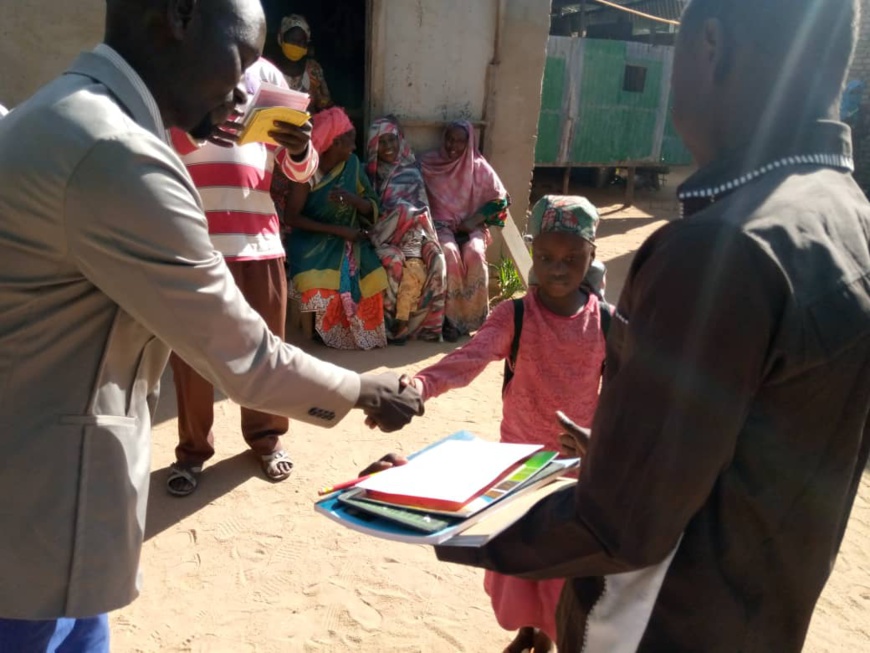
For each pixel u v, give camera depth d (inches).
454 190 236.4
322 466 147.4
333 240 210.2
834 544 45.9
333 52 359.3
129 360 59.2
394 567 117.6
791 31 40.1
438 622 105.8
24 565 56.4
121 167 50.6
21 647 59.2
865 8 462.9
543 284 85.7
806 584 45.3
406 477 55.8
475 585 114.2
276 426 141.9
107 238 51.4
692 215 40.8
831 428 41.6
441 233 227.0
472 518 48.4
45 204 50.8
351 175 213.9
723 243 37.2
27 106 53.7
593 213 84.4
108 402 57.5
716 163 43.5
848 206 41.3
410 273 212.2
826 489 42.9
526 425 89.2
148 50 56.0
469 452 61.8
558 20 596.7
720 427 37.6
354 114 330.6
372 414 70.2
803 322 37.2
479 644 102.0
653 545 39.8
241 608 107.3
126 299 53.8
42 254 52.7
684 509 39.1
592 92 448.8
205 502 133.2
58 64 190.4
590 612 48.3
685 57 44.1
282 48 241.0
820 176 41.4
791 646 46.9
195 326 55.1
